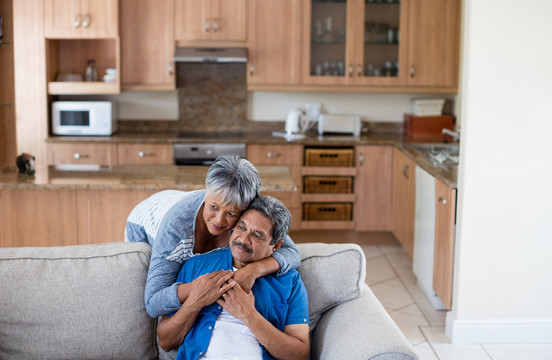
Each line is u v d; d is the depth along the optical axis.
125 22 5.38
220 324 2.07
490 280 3.48
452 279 3.59
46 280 2.19
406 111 5.91
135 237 2.64
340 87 5.53
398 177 5.14
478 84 3.30
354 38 5.47
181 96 5.80
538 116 3.34
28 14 5.25
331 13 5.45
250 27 5.43
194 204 2.21
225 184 2.05
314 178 5.36
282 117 5.88
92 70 5.53
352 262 2.35
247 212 2.09
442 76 5.55
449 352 3.43
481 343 3.54
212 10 5.39
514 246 3.46
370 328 2.09
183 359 2.07
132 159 5.27
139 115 5.84
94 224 3.60
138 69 5.43
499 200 3.41
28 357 2.17
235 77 5.81
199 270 2.16
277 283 2.13
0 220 3.57
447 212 3.60
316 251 2.38
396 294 4.32
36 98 5.34
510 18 3.26
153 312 2.10
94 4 5.25
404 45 5.50
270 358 2.06
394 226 5.31
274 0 5.41
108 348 2.21
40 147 5.36
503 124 3.34
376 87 5.55
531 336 3.54
